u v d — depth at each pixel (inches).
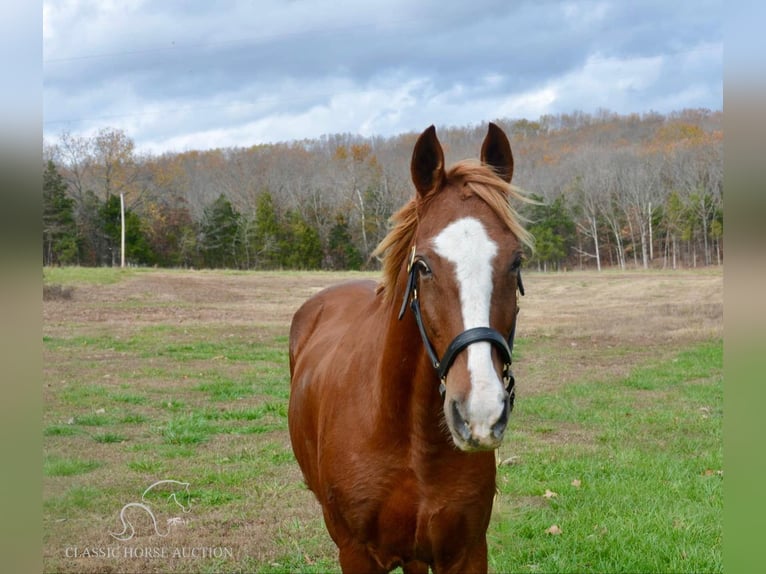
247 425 300.0
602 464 235.0
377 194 1526.8
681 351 511.2
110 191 1782.7
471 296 84.4
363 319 117.3
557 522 183.6
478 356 81.6
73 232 1551.4
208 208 1716.3
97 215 1619.1
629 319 700.7
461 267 85.6
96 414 315.9
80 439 274.8
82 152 1787.6
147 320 708.7
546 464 236.2
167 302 840.9
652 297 861.8
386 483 100.4
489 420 78.4
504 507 190.1
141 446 264.1
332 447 106.4
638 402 338.6
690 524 178.5
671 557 161.9
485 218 89.6
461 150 1414.9
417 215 97.4
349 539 107.8
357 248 1480.1
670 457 244.7
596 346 550.6
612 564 160.4
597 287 974.4
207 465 240.8
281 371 440.1
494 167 102.3
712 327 626.8
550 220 1402.6
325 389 114.7
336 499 105.7
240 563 165.8
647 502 197.6
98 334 605.3
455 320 84.7
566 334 619.8
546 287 999.0
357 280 171.9
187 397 359.3
